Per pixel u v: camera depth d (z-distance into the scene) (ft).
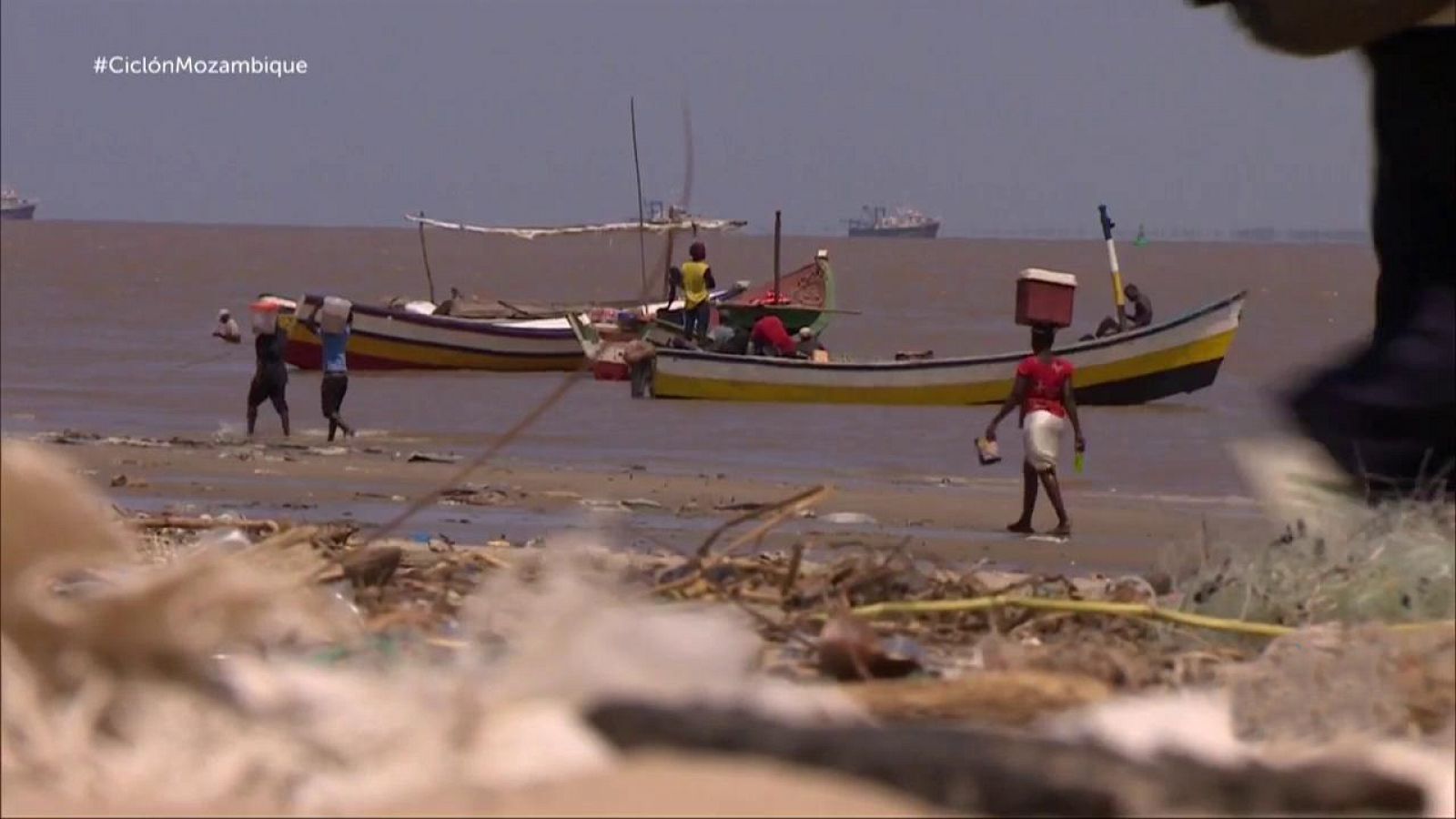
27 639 48.91
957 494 238.89
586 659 51.62
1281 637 63.82
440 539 152.15
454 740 46.14
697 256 418.72
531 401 364.79
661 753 46.19
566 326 432.25
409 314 426.51
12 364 450.30
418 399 369.71
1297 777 46.26
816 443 300.40
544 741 45.93
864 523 206.39
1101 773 44.88
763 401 363.15
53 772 44.37
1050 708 55.67
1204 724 54.03
